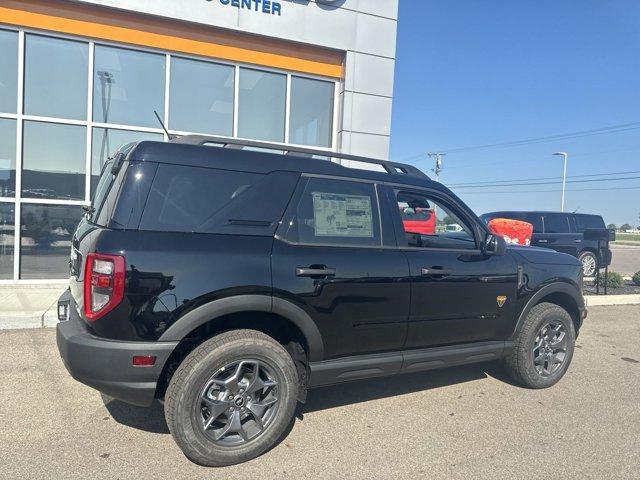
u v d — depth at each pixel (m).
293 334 3.27
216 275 2.85
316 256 3.20
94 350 2.68
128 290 2.67
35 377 4.17
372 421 3.63
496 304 4.04
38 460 2.90
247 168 3.14
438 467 3.01
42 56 7.76
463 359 3.95
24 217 7.76
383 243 3.55
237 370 2.94
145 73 8.34
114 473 2.80
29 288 7.43
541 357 4.40
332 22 9.22
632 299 9.17
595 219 13.59
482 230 4.06
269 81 9.19
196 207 2.95
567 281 4.52
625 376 4.87
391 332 3.52
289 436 3.35
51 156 7.88
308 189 3.32
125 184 2.84
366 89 9.58
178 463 2.94
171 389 2.81
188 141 3.16
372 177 3.62
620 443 3.40
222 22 8.43
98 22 7.86
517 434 3.49
